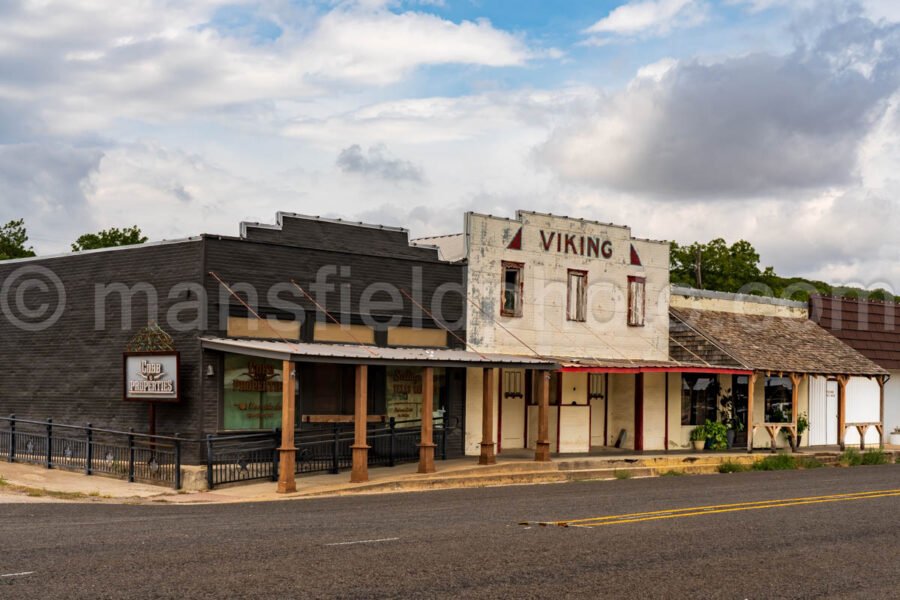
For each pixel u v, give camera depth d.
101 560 11.59
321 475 23.36
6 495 19.28
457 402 27.59
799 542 14.57
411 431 25.67
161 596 9.74
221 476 21.69
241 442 22.86
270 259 23.80
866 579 11.94
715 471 29.47
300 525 15.20
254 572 11.02
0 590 9.89
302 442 23.83
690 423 33.34
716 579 11.61
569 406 30.11
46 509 17.39
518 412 29.58
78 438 24.78
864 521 17.12
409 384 26.69
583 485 23.81
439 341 27.25
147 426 23.28
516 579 11.13
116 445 22.80
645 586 11.07
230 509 17.89
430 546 13.14
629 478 26.48
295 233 24.45
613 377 32.66
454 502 19.28
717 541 14.39
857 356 36.72
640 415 31.92
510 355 27.52
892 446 38.75
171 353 22.39
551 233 30.02
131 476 21.83
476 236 28.08
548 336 29.72
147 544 12.88
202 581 10.48
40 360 25.97
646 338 32.66
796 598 10.78
